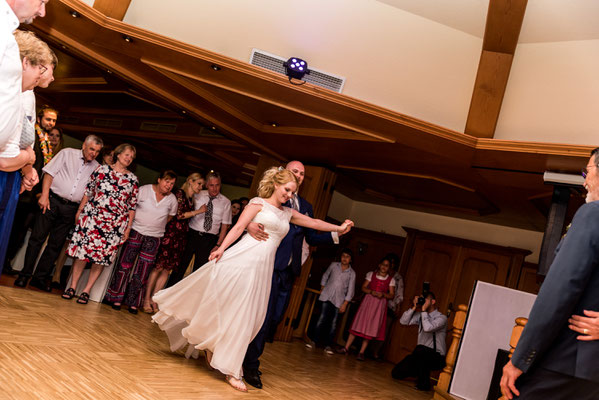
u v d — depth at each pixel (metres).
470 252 8.93
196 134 8.53
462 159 5.58
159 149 10.48
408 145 5.49
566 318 1.65
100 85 7.35
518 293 4.98
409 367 6.60
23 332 3.44
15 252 5.53
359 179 8.34
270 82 4.78
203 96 5.46
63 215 5.09
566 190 5.14
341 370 6.19
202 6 4.64
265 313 3.77
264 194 3.79
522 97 4.97
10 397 2.30
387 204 9.99
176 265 5.92
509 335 4.94
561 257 1.69
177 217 5.80
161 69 5.00
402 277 9.12
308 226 3.96
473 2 4.51
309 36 4.82
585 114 4.71
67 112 10.25
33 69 2.15
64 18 4.43
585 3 4.19
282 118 5.77
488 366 4.95
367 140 5.60
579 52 4.57
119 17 4.55
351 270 7.98
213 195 6.09
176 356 4.02
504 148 5.02
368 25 4.80
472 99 5.04
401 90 5.08
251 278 3.61
